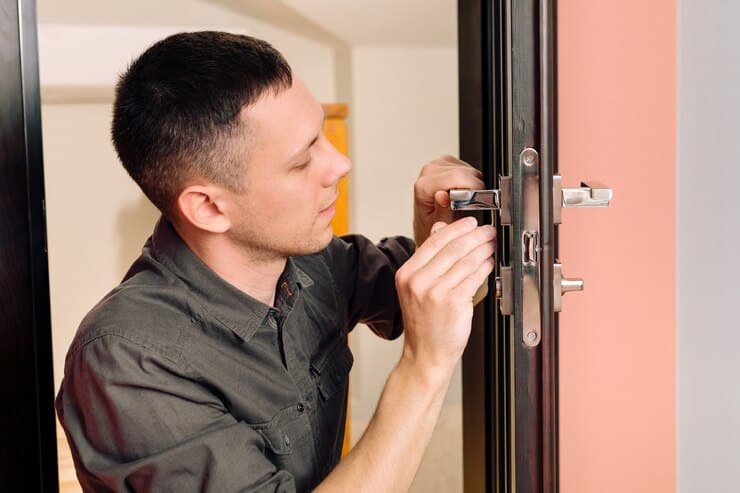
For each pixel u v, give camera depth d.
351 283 1.17
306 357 1.04
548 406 0.76
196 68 0.87
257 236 0.93
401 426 0.80
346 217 2.17
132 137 0.90
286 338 1.00
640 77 1.22
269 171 0.89
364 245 1.19
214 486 0.81
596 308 1.26
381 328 1.21
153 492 0.83
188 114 0.86
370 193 2.18
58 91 1.79
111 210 1.81
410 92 2.14
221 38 0.89
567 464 1.30
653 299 1.26
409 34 2.10
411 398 0.81
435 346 0.79
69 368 0.88
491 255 0.80
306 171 0.91
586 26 1.21
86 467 0.86
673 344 1.27
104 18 1.81
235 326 0.93
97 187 1.80
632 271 1.26
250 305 0.95
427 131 2.17
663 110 1.22
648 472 1.31
